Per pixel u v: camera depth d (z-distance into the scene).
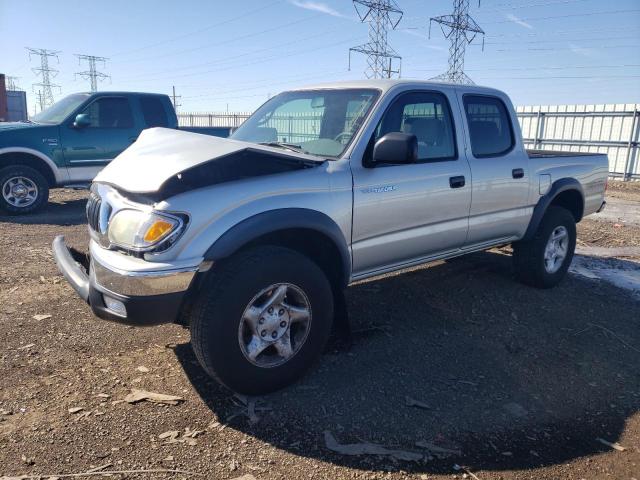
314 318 3.24
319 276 3.22
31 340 3.74
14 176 8.44
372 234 3.63
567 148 18.83
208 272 2.90
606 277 5.85
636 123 16.80
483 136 4.55
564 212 5.27
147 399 3.06
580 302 5.01
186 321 3.15
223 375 2.95
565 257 5.38
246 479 2.45
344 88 4.05
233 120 27.44
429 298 4.89
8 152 8.40
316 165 3.33
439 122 4.18
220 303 2.85
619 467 2.69
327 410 3.04
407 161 3.28
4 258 5.77
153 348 3.70
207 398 3.10
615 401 3.33
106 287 2.90
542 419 3.08
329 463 2.60
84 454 2.56
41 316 4.16
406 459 2.66
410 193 3.80
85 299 3.11
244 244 2.93
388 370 3.53
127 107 9.37
